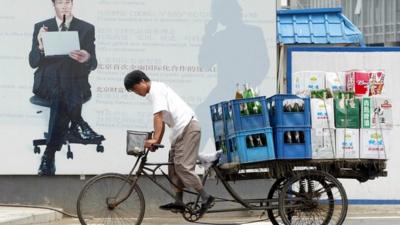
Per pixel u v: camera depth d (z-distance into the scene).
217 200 10.92
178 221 13.07
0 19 13.51
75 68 13.56
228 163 10.93
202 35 13.65
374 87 14.16
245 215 13.48
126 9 13.60
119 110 13.57
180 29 13.64
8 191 13.59
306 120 10.88
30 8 13.53
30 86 13.55
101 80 13.56
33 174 13.52
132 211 10.86
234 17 13.65
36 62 13.55
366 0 57.53
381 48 14.54
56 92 13.55
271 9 13.66
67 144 13.53
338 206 11.39
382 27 56.97
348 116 11.07
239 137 10.72
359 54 14.58
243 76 13.65
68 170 13.51
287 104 10.84
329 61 14.62
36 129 13.53
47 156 13.52
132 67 13.61
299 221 11.12
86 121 13.55
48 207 13.48
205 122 13.62
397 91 14.46
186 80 13.64
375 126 11.14
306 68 14.59
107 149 13.55
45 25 13.55
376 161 11.15
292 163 10.94
